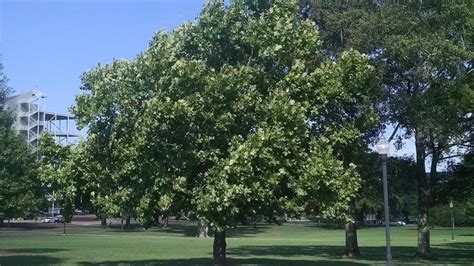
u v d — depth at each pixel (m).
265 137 14.75
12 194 27.36
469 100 24.25
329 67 18.09
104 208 16.48
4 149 27.56
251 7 18.88
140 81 16.41
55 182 17.78
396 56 26.31
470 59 24.70
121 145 16.66
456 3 24.66
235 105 15.76
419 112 25.67
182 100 14.72
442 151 30.86
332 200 16.59
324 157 16.73
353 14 28.45
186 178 15.68
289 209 16.33
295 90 17.22
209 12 17.62
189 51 17.84
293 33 17.44
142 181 15.96
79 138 17.53
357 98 19.47
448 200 33.31
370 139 29.62
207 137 15.60
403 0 26.52
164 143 15.70
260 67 17.80
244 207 16.58
